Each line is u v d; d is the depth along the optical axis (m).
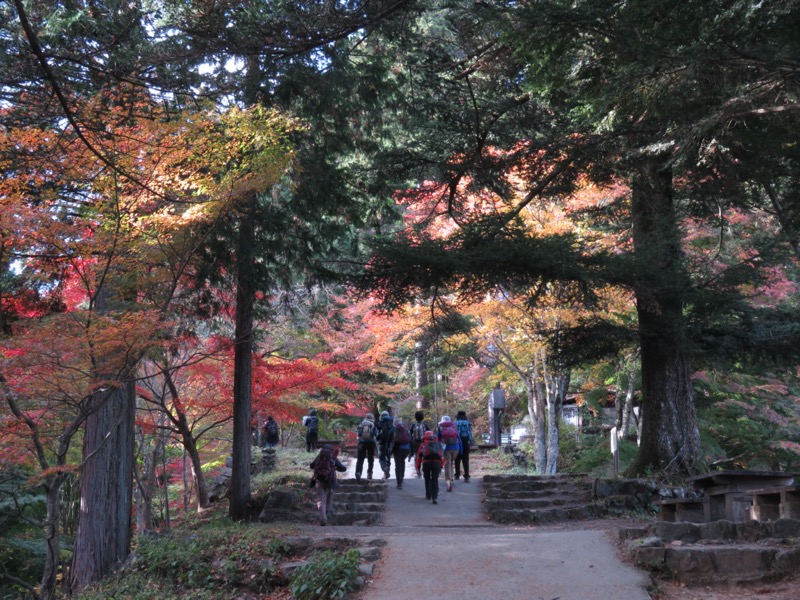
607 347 15.55
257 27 10.78
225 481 19.70
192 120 9.30
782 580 7.45
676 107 9.65
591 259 13.12
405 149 15.54
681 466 14.92
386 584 7.91
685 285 14.05
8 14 9.68
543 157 14.25
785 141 10.36
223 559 9.30
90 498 11.60
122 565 10.61
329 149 14.85
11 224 8.41
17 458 9.84
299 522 13.71
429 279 12.74
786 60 8.16
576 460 25.45
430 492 16.06
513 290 13.83
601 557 8.39
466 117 15.04
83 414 8.73
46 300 11.30
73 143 8.93
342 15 10.83
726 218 17.17
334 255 15.66
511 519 13.72
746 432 21.80
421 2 12.84
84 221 8.99
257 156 10.09
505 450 28.48
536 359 21.86
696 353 15.28
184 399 15.96
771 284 16.70
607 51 9.25
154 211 10.09
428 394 34.03
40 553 15.38
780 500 10.08
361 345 24.23
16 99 9.84
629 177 14.16
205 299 14.06
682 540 8.86
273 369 15.20
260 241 14.20
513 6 9.70
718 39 8.19
